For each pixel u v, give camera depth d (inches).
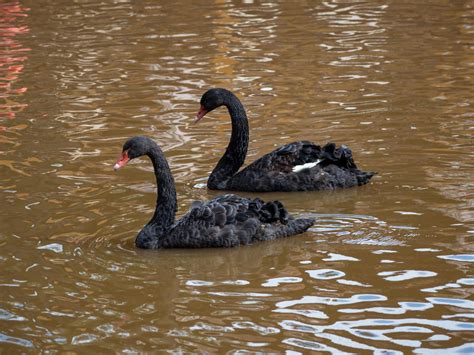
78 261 454.0
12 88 797.2
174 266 448.1
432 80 776.9
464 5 1061.8
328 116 692.7
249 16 1043.9
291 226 478.9
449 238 463.8
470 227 476.7
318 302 400.8
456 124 659.4
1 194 551.8
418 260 439.5
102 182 574.2
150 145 478.9
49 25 1026.7
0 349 366.0
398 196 529.7
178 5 1115.3
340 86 769.6
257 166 567.2
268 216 471.2
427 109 698.8
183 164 609.6
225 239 467.5
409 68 814.5
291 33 957.2
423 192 533.6
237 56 872.9
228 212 474.0
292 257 452.4
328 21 1007.0
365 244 462.6
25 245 474.6
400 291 407.8
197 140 657.6
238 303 402.9
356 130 657.6
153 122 697.0
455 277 419.5
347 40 919.7
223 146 642.8
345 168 560.4
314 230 486.3
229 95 590.9
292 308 395.9
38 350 364.8
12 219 511.5
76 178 581.0
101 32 986.1
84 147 642.8
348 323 380.2
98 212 522.3
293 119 689.0
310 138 643.5
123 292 418.3
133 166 609.0
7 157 623.2
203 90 772.0
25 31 1002.7
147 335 375.6
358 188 552.7
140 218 513.0
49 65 863.1
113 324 386.3
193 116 712.4
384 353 354.3
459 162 581.3
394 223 488.4
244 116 582.9
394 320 381.1
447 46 883.4
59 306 404.2
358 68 820.6
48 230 495.2
